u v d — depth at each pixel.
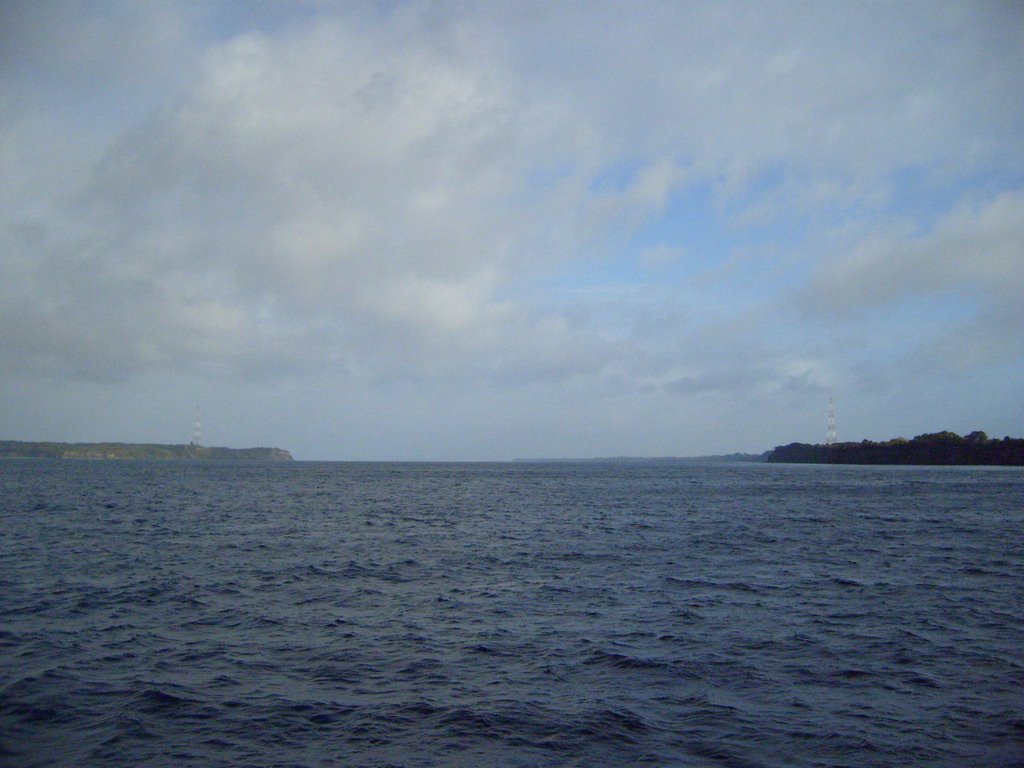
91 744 12.90
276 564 33.00
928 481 138.25
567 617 22.80
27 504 68.12
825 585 28.47
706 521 56.75
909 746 13.02
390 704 14.98
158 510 63.25
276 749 12.79
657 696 15.56
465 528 50.97
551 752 12.73
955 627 21.59
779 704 15.12
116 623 21.52
